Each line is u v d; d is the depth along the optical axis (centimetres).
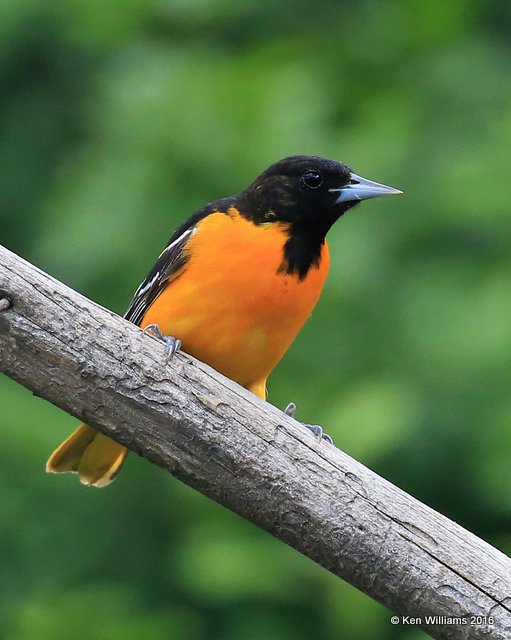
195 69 1370
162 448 779
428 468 1240
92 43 1480
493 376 1212
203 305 880
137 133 1334
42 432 1284
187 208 1294
